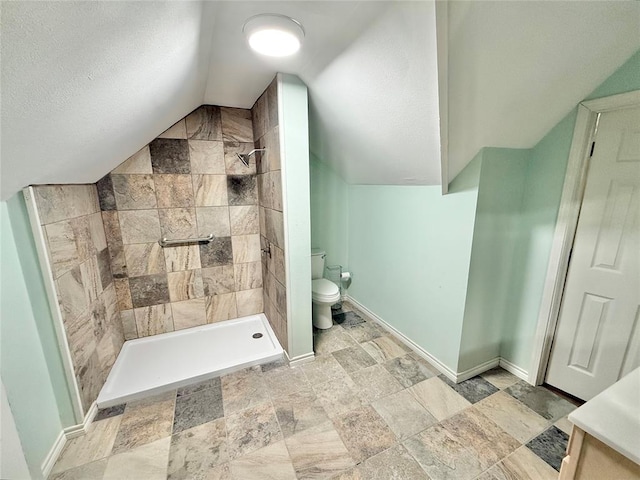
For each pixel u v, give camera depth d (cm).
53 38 64
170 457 143
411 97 133
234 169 254
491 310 196
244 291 281
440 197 192
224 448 147
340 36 128
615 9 103
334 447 147
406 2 96
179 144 231
